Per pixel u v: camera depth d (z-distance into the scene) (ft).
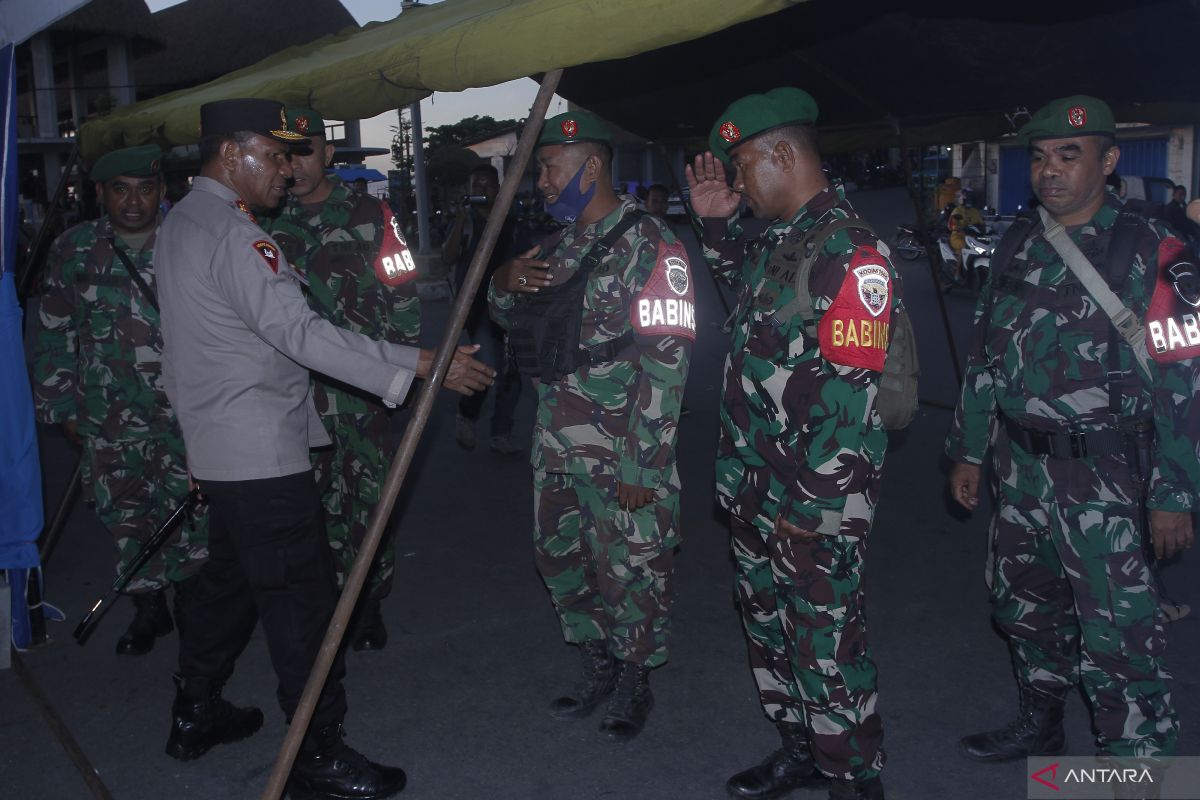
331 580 9.83
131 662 13.19
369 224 12.76
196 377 9.22
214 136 9.35
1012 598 10.00
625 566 10.64
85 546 17.75
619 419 10.40
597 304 10.25
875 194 104.53
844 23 14.43
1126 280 8.42
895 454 22.13
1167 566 15.25
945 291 51.42
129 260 12.60
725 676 12.45
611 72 17.69
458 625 14.15
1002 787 9.89
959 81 16.35
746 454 9.10
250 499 9.22
